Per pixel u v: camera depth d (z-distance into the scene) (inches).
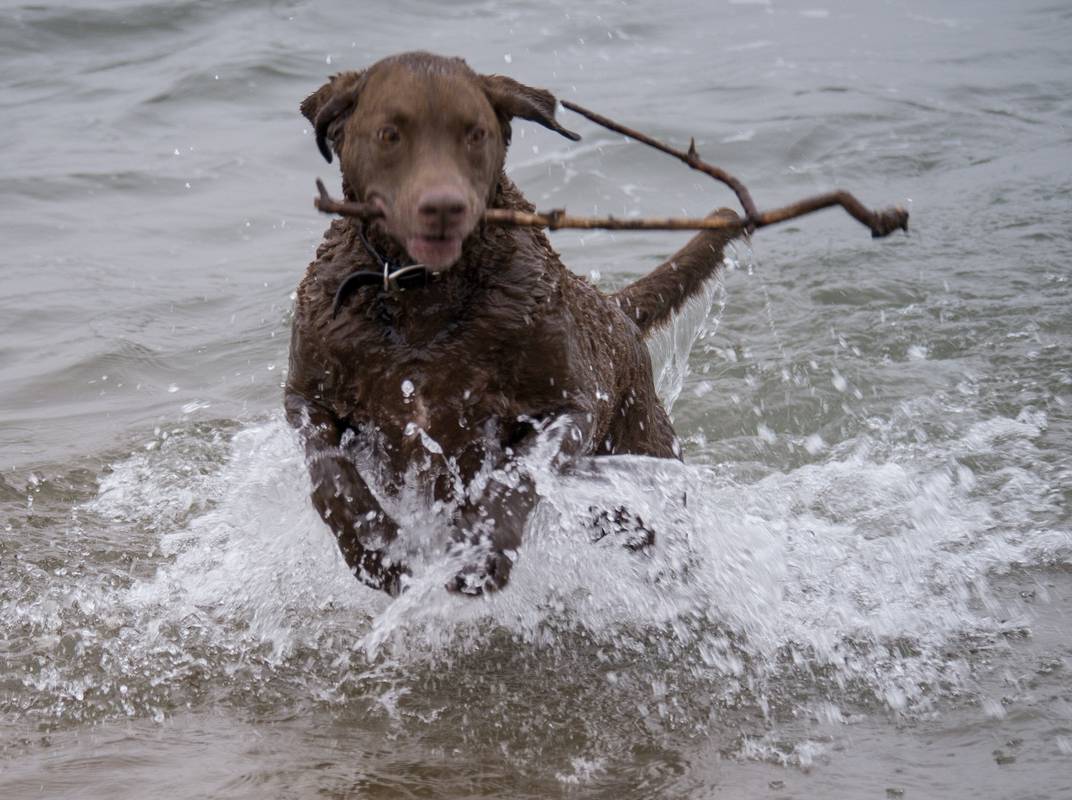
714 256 240.5
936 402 280.8
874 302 333.1
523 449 179.2
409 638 192.1
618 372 206.1
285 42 570.9
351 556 179.9
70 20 585.0
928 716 167.8
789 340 314.2
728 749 161.5
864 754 159.0
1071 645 184.9
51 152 457.7
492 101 174.6
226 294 353.7
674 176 443.2
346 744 163.2
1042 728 162.2
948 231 380.2
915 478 248.8
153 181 436.5
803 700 174.4
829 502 241.1
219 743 162.9
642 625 198.1
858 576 211.2
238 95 516.7
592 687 179.9
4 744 161.5
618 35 615.2
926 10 679.7
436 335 174.9
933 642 188.4
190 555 218.1
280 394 293.6
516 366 177.6
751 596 204.4
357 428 183.6
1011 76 553.6
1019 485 242.4
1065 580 206.8
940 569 212.4
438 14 632.4
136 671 181.5
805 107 505.7
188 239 394.0
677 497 215.0
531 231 182.1
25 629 191.5
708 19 651.5
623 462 206.7
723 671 183.8
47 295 348.2
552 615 200.4
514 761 158.9
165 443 267.0
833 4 688.4
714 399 286.8
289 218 413.1
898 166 446.3
